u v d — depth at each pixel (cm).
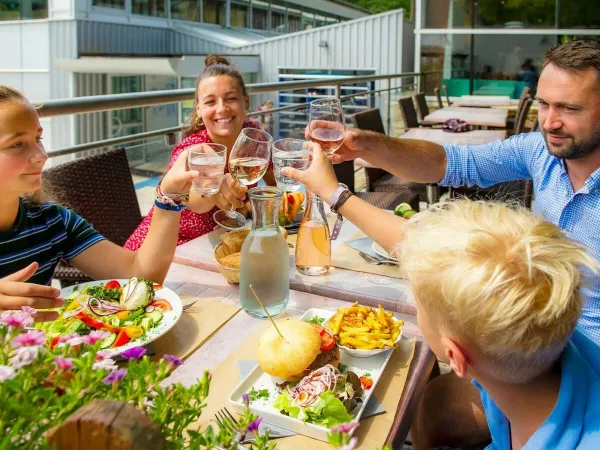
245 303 127
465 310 71
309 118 156
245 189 177
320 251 150
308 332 100
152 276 142
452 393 143
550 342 70
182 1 1347
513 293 68
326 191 136
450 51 884
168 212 142
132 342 109
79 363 54
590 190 152
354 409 94
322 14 1941
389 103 676
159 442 48
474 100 730
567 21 829
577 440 71
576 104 146
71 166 214
